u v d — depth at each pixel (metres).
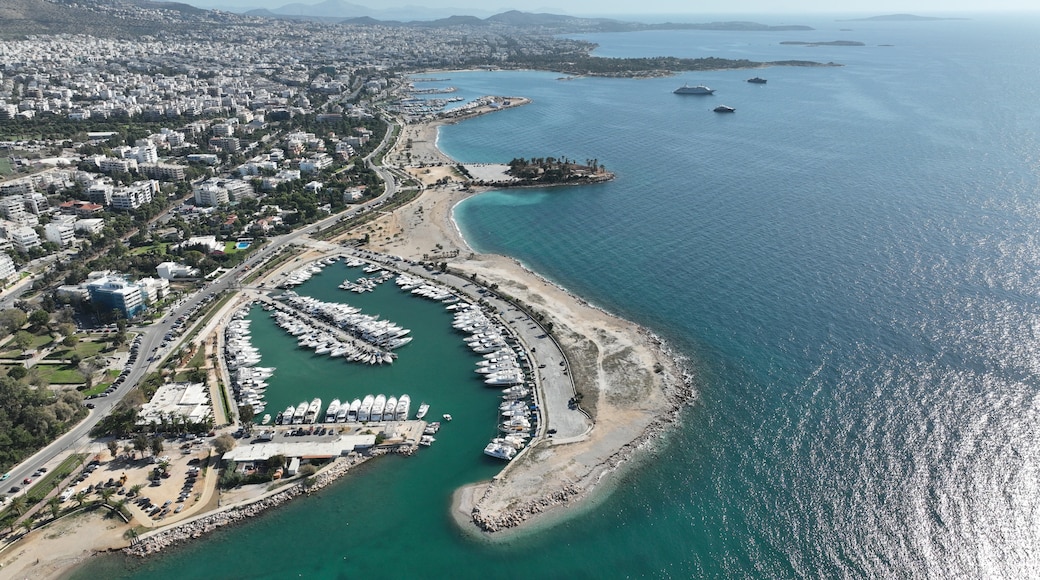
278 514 170.75
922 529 157.38
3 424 189.38
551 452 190.62
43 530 163.88
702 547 158.75
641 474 181.75
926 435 187.50
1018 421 189.38
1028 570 144.75
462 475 183.88
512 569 155.00
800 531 160.75
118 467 184.88
